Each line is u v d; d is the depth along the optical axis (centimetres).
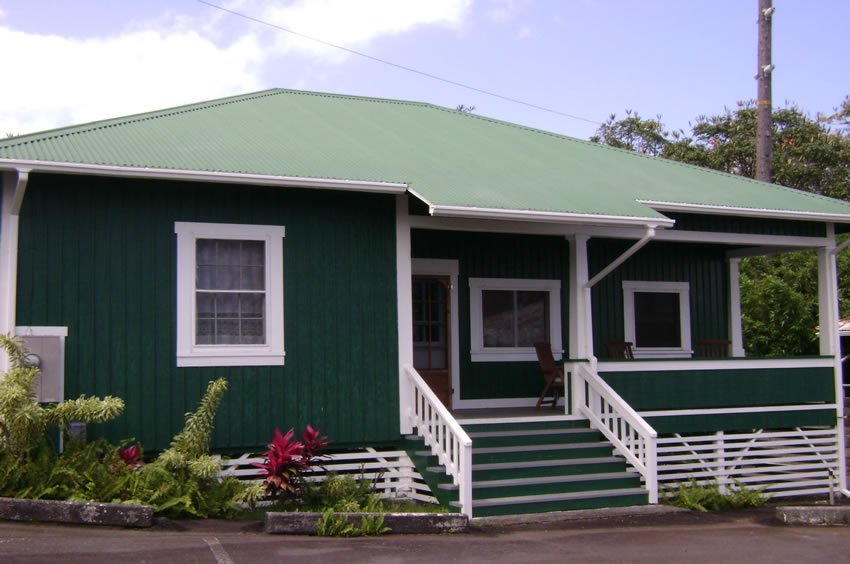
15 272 1073
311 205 1215
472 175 1335
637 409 1372
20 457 995
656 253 1719
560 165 1549
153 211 1138
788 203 1539
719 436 1432
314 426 1194
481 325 1555
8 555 785
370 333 1230
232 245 1180
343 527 972
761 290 2539
